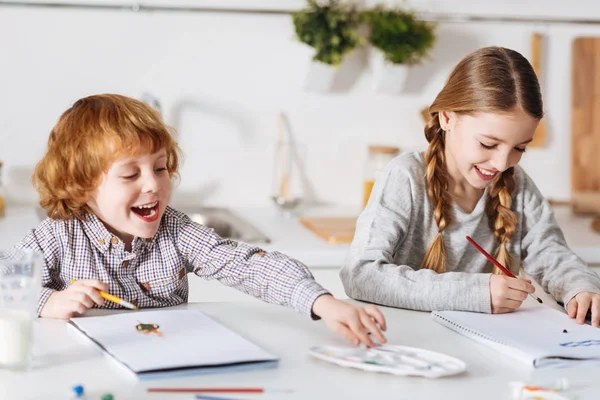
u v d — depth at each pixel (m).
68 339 1.23
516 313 1.45
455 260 1.74
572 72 2.88
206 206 2.75
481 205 1.75
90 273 1.46
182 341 1.19
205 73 2.71
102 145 1.34
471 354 1.22
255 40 2.71
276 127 2.76
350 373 1.11
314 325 1.34
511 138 1.56
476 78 1.57
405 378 1.09
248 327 1.32
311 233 2.42
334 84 2.77
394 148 2.70
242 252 1.46
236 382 1.06
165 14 2.66
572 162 2.87
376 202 1.69
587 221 2.70
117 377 1.06
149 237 1.41
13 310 1.09
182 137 2.72
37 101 2.63
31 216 2.48
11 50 2.59
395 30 2.64
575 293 1.55
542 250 1.76
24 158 2.64
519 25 2.84
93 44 2.63
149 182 1.36
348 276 1.60
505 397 1.04
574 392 1.06
